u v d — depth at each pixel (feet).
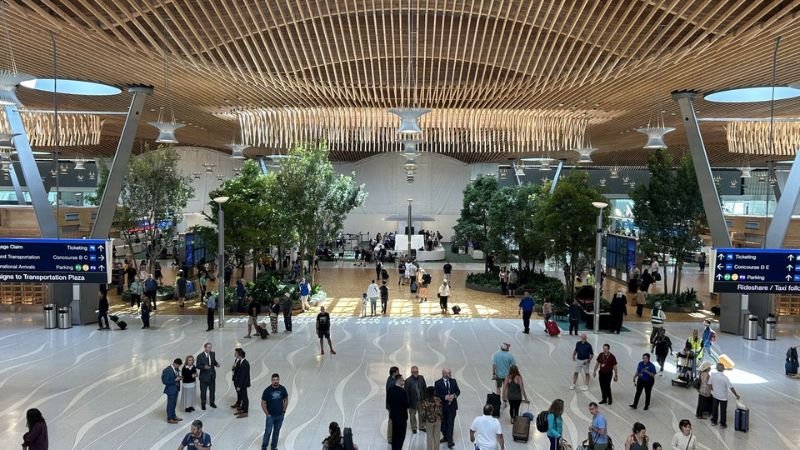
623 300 72.79
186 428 40.60
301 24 47.83
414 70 58.54
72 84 71.10
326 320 59.72
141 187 99.60
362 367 55.57
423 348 63.16
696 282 118.42
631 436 30.89
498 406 41.42
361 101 71.92
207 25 46.83
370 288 81.35
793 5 38.42
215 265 119.75
